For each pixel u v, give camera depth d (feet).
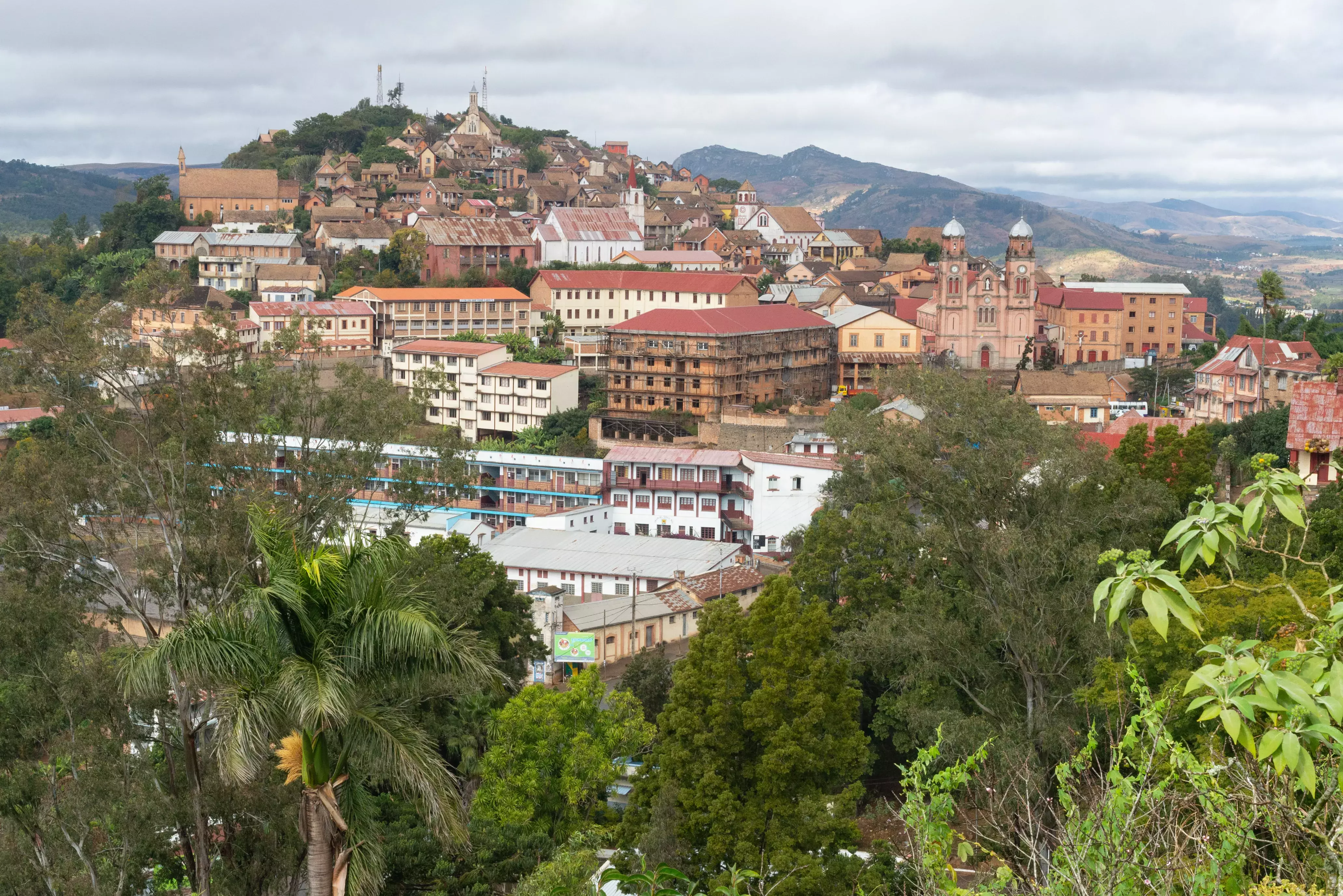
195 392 180.86
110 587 182.60
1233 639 44.86
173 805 149.69
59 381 177.88
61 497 171.22
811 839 157.69
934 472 205.26
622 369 587.68
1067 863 51.72
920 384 214.48
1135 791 52.42
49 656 158.81
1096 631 177.68
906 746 218.38
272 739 107.55
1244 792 49.49
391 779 106.01
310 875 93.91
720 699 168.35
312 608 94.94
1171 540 44.73
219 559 169.27
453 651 98.68
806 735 163.94
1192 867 50.19
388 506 277.03
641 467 465.47
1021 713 196.85
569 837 190.49
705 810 162.71
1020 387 561.43
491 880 161.89
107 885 153.69
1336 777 45.83
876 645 199.72
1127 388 625.00
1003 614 192.95
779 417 542.98
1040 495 203.21
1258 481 45.44
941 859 58.65
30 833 155.94
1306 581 174.29
